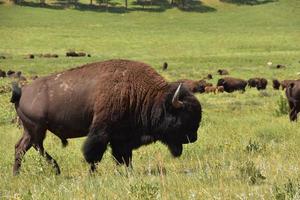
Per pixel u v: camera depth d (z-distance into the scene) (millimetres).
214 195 16094
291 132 39281
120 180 20188
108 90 24531
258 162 23422
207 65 197000
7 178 24016
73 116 25031
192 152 30562
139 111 24922
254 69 180500
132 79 24891
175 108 24938
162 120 25047
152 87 25078
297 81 55562
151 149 32562
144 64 25625
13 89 25922
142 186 16594
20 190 20172
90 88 24797
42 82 25812
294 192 15406
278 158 24859
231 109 75188
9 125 57156
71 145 38031
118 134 25047
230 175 20766
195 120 25219
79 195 17375
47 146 37312
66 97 25047
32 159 26484
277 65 185250
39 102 25344
